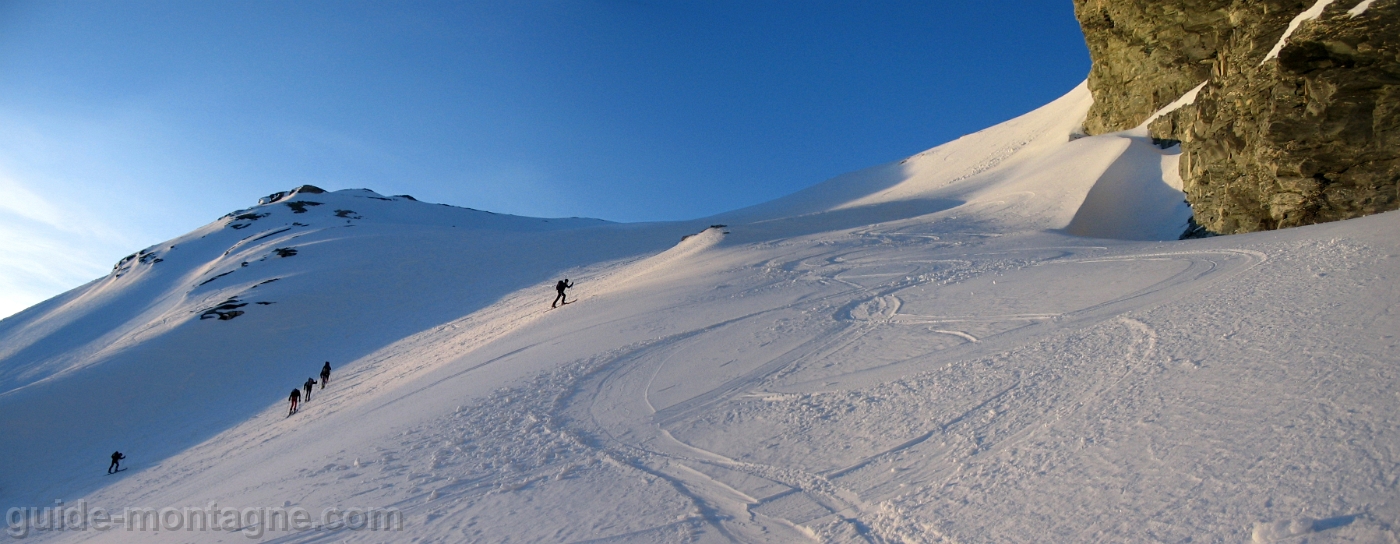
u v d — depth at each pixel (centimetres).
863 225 3725
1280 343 751
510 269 4881
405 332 3769
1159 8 3994
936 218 3569
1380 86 1612
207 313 4131
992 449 707
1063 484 589
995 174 5150
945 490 647
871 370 1131
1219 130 2186
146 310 5528
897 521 613
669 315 1962
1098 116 4697
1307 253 1166
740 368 1315
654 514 724
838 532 621
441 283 4728
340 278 4888
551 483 870
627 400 1234
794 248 2945
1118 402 725
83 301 6531
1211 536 464
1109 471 586
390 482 968
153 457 2461
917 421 843
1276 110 1808
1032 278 1627
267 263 5597
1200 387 698
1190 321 931
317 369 3422
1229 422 604
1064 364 903
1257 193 1970
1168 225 2800
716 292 2209
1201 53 3909
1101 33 4500
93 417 3025
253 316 4144
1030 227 3011
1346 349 679
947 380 969
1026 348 1032
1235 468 531
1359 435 518
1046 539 517
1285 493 482
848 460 781
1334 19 1659
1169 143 3572
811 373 1194
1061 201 3334
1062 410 751
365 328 4012
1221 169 2208
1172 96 4081
